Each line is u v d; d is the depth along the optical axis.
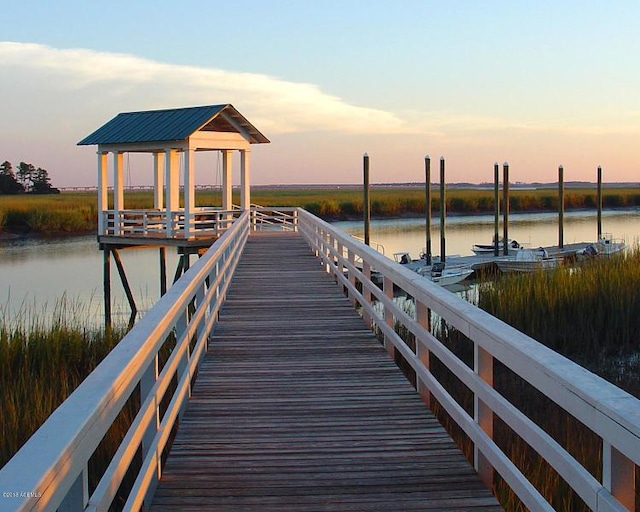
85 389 2.75
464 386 9.05
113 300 24.11
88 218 48.16
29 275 28.73
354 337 8.73
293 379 6.87
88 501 2.68
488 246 36.28
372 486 4.34
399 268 6.75
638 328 12.04
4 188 94.50
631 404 2.39
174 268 32.19
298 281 13.52
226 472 4.59
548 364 2.95
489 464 4.36
